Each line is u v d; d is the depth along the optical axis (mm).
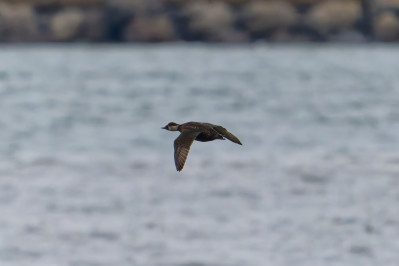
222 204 27312
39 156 37938
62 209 26625
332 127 49594
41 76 85250
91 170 33875
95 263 21359
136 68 94312
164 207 26922
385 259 21672
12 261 21562
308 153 38656
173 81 82125
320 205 27141
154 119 54500
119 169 34125
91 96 68562
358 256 21891
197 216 25781
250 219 25375
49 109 59250
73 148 41094
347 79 85625
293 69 96250
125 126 50656
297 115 56031
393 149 39781
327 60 106625
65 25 109375
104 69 93250
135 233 23812
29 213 25922
